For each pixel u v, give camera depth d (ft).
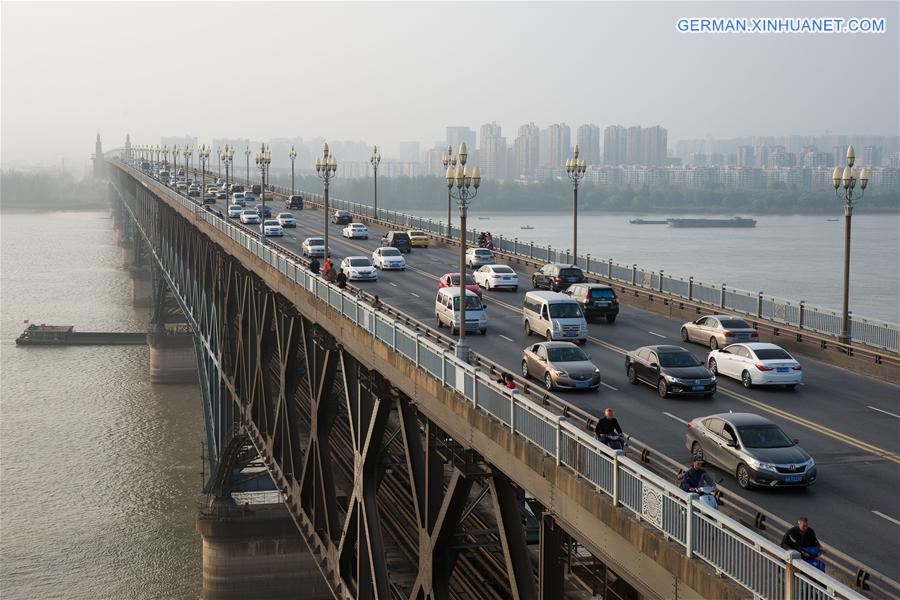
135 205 595.88
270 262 165.99
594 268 228.43
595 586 70.79
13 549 211.41
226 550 191.21
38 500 239.71
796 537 55.26
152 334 368.48
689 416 101.09
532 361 117.91
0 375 373.81
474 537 98.12
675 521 54.08
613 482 60.08
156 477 257.55
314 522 133.59
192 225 300.61
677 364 111.86
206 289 261.85
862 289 509.35
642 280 202.28
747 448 77.05
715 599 49.98
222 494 199.11
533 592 76.59
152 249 459.32
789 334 147.13
